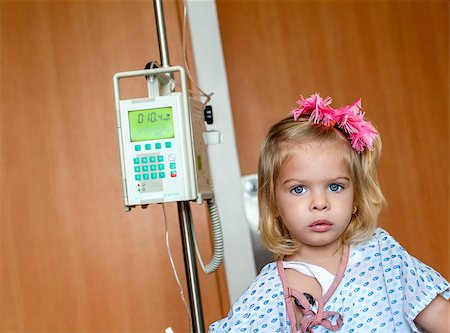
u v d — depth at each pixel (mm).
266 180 1031
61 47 1741
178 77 1693
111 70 1729
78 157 1720
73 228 1709
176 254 1695
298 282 991
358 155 1000
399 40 1839
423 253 1797
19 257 1705
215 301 1659
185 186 979
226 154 1740
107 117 1724
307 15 1819
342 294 960
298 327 968
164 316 1686
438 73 1846
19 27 1747
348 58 1817
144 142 993
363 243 1016
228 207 1738
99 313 1692
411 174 1811
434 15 1856
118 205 1711
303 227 950
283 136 993
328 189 956
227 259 1725
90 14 1744
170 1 1717
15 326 1689
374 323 936
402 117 1820
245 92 1790
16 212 1713
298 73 1803
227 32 1803
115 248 1704
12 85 1735
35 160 1721
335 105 1801
